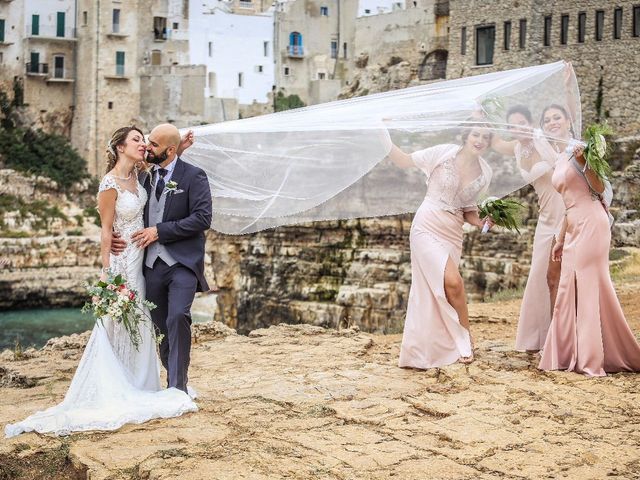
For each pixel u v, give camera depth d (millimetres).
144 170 9859
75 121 80625
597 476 7535
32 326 52875
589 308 10828
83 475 8086
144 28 80375
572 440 8422
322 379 10883
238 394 10273
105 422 8992
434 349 11250
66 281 62375
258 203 11594
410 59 68125
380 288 40938
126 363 9641
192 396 10070
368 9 82188
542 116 11297
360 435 8695
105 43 78938
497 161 11484
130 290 9367
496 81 11547
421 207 11414
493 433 8602
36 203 69688
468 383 10359
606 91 48500
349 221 42562
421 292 11289
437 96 11445
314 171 11477
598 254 10859
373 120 11188
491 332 15266
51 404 10242
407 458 8047
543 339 11945
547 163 11328
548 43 50906
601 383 10375
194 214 9648
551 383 10406
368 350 13141
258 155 11320
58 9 80062
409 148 11422
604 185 10938
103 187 9531
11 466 8383
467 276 38688
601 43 48625
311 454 8172
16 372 11852
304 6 82750
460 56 55219
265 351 12984
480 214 11617
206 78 80625
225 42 82000
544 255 11828
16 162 74438
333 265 42844
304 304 42969
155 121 80062
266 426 9047
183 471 7812
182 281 9586
